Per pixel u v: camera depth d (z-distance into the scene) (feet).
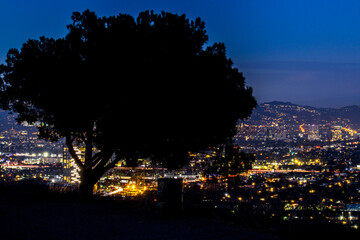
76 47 42.52
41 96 41.57
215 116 41.42
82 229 23.08
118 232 22.53
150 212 29.22
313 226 26.63
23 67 41.93
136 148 42.93
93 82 40.06
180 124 40.73
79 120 41.52
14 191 39.09
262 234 23.25
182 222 25.77
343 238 25.23
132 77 39.68
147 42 41.75
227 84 42.47
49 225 23.86
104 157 46.39
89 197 36.99
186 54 41.73
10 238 20.70
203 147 44.37
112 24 43.47
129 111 39.93
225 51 45.21
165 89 39.58
